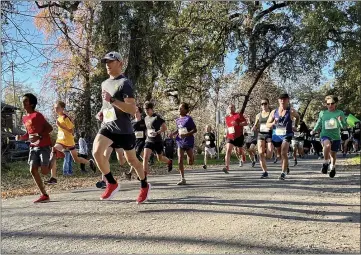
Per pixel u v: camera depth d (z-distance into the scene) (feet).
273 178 33.63
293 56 86.63
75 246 13.57
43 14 57.67
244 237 14.70
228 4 89.25
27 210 20.45
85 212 19.22
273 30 92.12
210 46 92.32
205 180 33.24
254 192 25.05
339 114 33.45
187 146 30.35
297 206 20.47
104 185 27.17
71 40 60.44
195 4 90.17
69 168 47.88
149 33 63.52
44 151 23.79
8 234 15.29
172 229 15.67
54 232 15.43
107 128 19.94
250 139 52.54
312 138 75.61
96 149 19.92
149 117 30.50
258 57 94.27
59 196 26.43
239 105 121.39
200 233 15.14
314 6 71.10
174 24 85.56
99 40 63.31
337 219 17.88
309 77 90.33
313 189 26.43
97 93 73.00
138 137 35.27
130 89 19.29
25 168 56.18
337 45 81.76
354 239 14.85
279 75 92.94
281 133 31.91
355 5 75.20
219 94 112.98
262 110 35.47
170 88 99.04
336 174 36.52
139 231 15.40
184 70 92.84
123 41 63.57
